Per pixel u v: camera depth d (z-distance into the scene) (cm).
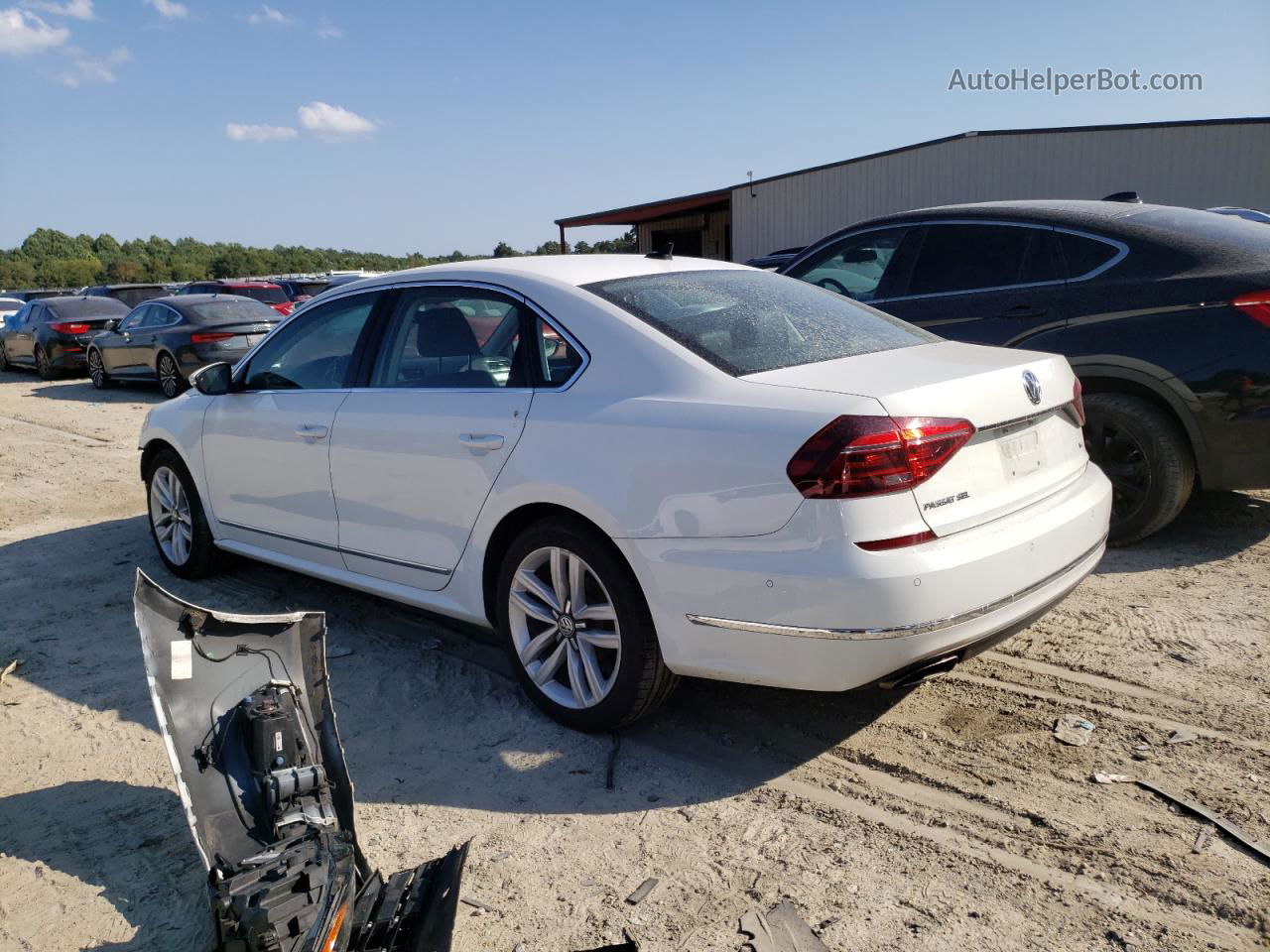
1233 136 2053
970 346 386
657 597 324
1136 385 518
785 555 296
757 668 309
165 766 356
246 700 290
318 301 473
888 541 289
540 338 371
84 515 727
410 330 422
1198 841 284
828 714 372
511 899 276
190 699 289
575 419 346
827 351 354
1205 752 330
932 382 312
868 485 288
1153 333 503
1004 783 319
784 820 307
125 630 487
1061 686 383
